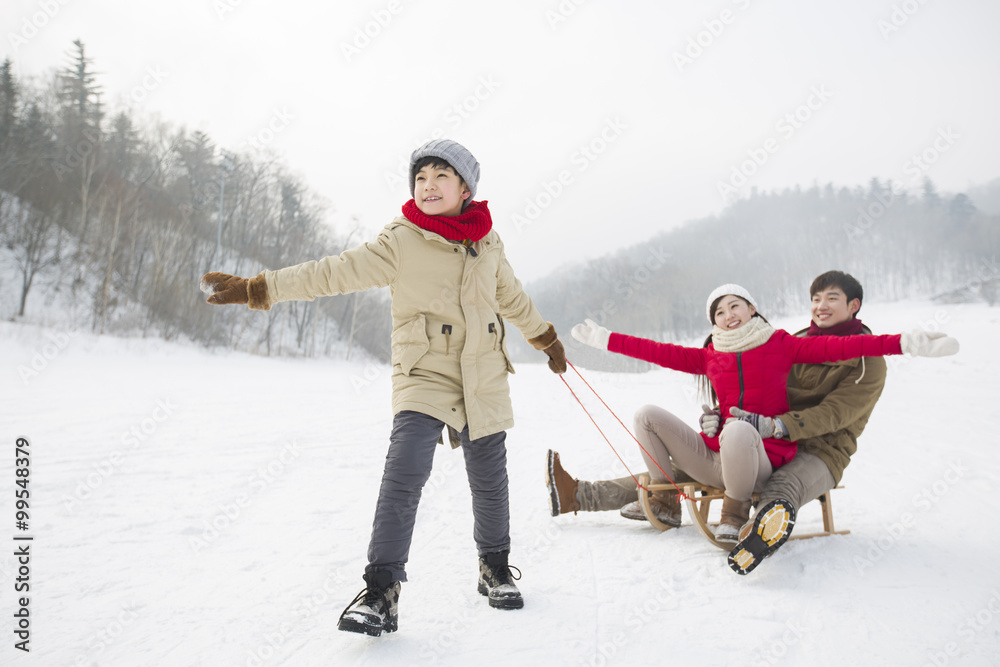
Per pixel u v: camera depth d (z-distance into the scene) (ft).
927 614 6.68
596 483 11.02
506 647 5.79
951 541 9.44
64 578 7.30
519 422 26.86
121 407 26.84
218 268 134.62
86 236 107.65
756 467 8.98
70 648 5.46
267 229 155.33
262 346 129.80
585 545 9.56
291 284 6.53
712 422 9.94
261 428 22.38
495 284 7.66
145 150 144.05
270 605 6.72
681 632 6.20
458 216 7.37
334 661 5.36
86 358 68.69
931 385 37.42
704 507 10.23
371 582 6.10
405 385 6.96
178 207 136.26
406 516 6.39
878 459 16.44
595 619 6.55
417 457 6.54
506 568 7.28
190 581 7.39
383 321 173.37
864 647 5.86
